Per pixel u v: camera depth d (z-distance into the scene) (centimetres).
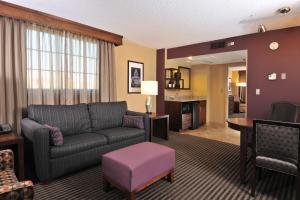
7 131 227
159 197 197
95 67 368
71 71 330
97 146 265
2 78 259
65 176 242
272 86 357
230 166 278
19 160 208
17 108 271
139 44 466
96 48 367
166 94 574
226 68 635
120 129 321
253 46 375
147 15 287
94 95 367
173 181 231
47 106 277
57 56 312
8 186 107
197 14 281
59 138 229
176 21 310
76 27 323
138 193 204
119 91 431
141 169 186
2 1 248
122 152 212
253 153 199
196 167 274
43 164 216
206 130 529
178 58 499
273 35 353
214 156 320
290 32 336
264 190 212
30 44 284
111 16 293
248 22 312
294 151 175
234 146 377
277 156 185
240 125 225
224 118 645
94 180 233
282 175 246
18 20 270
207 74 647
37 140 213
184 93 648
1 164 160
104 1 243
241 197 198
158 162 206
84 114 310
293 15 282
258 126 193
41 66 296
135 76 464
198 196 200
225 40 410
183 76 641
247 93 387
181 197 198
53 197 196
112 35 378
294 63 334
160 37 404
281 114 284
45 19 287
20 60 273
